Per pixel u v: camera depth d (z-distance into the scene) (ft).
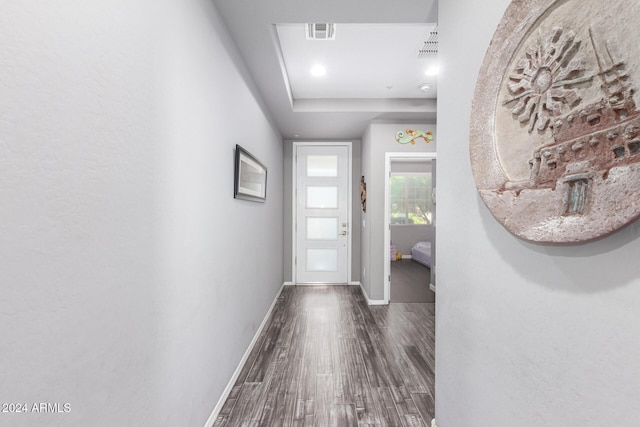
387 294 12.19
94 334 2.57
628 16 1.85
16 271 1.93
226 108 6.07
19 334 1.95
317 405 5.81
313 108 11.02
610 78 1.95
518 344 2.92
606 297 2.03
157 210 3.56
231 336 6.38
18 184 1.93
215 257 5.49
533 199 2.55
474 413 3.73
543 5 2.47
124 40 2.93
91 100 2.50
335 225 15.42
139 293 3.21
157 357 3.57
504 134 2.93
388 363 7.42
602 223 1.95
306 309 11.60
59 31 2.19
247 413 5.58
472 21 3.78
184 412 4.28
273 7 5.50
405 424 5.31
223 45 5.88
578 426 2.25
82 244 2.43
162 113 3.66
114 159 2.80
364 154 13.84
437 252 4.91
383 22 5.95
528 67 2.65
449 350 4.45
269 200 11.08
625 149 1.85
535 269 2.69
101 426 2.65
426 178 25.27
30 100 1.99
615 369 1.97
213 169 5.36
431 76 9.25
